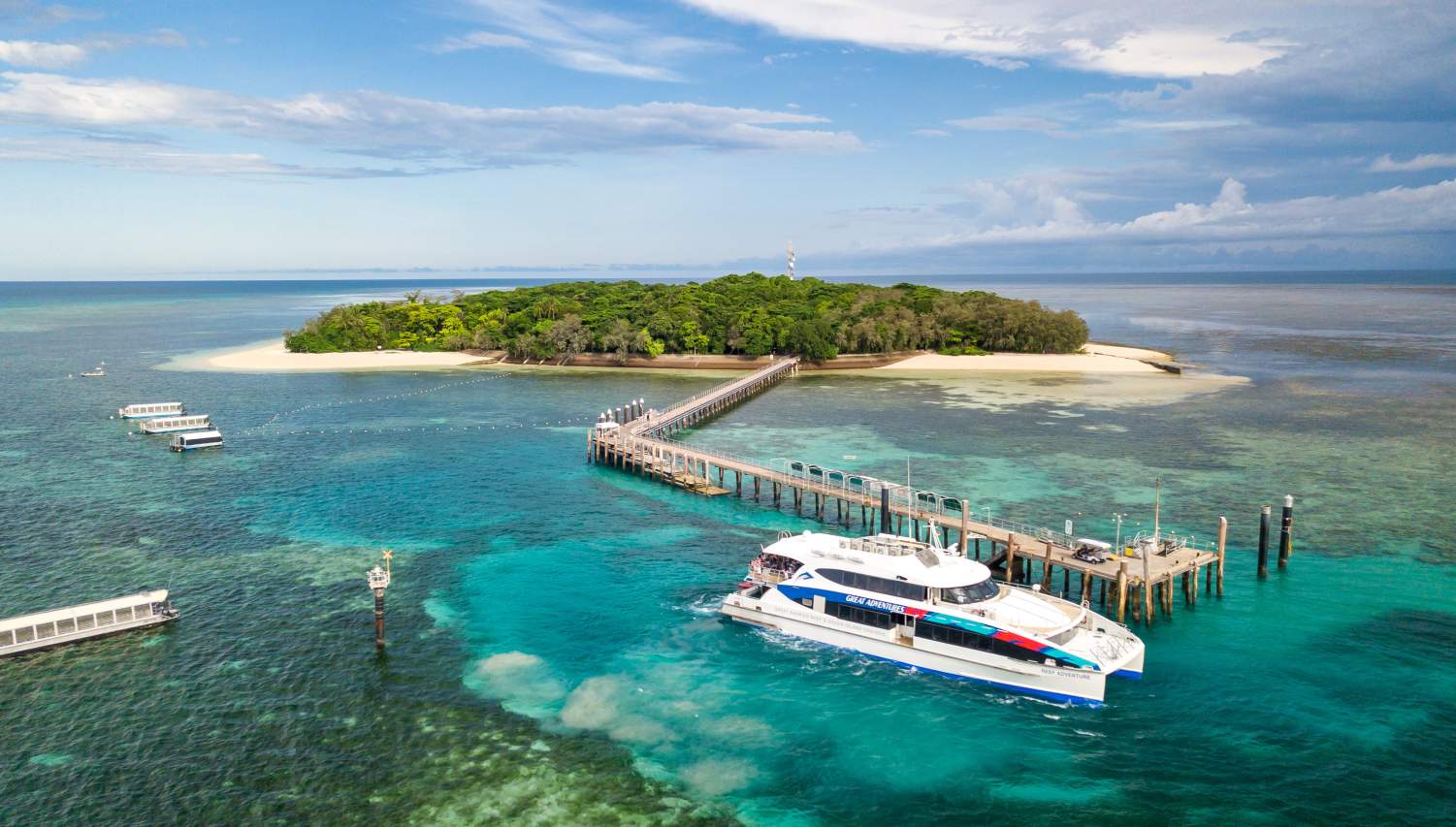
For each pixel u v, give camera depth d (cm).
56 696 4750
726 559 7056
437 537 7531
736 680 5075
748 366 19488
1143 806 3931
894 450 10962
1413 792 3988
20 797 3900
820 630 5528
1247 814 3859
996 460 10350
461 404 14525
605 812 3856
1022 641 4903
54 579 6462
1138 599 5762
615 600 6194
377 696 4806
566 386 16850
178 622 5706
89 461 10225
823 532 7631
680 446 10275
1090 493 8862
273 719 4553
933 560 5494
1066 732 4528
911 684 5053
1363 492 8794
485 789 4003
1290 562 6850
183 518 7981
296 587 6359
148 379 17050
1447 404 13812
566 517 8175
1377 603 6066
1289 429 11969
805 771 4194
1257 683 4988
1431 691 4872
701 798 3984
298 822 3762
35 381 16638
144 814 3800
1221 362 19762
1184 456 10462
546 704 4762
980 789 4066
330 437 11700
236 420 12888
